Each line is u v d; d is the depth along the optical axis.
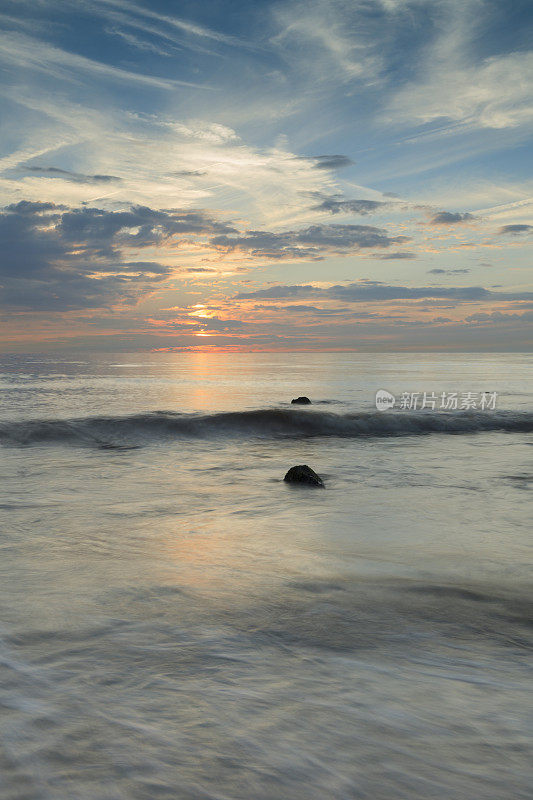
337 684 2.33
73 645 2.69
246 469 10.21
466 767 1.71
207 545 5.09
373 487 8.45
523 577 4.25
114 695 2.16
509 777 1.67
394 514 6.63
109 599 3.46
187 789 1.57
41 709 2.03
